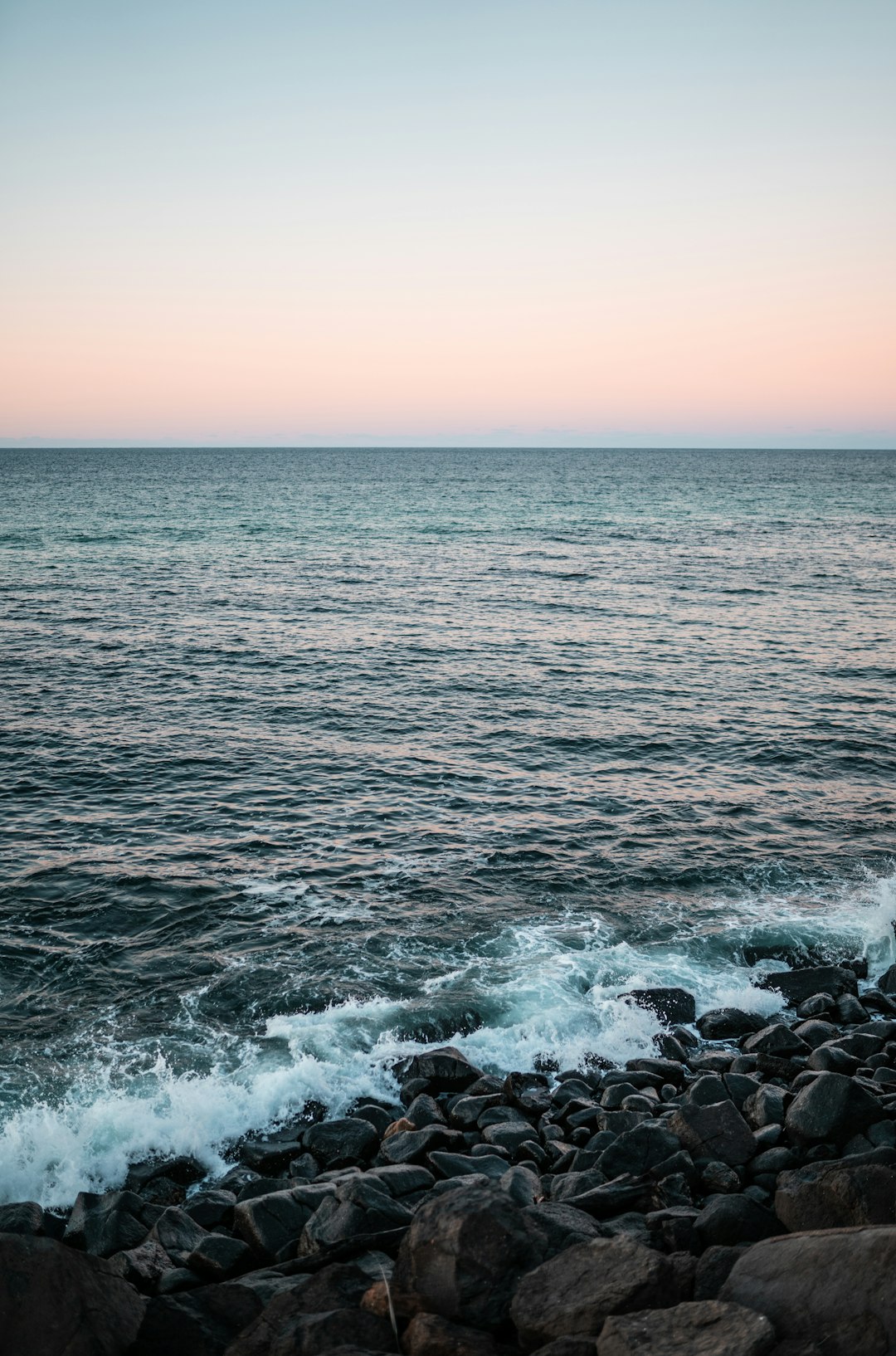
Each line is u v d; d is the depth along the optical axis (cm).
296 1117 1187
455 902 1772
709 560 6675
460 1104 1159
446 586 5369
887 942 1662
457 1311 670
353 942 1622
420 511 10656
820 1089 1028
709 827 2138
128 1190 1002
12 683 3100
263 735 2667
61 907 1709
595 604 4838
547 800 2267
